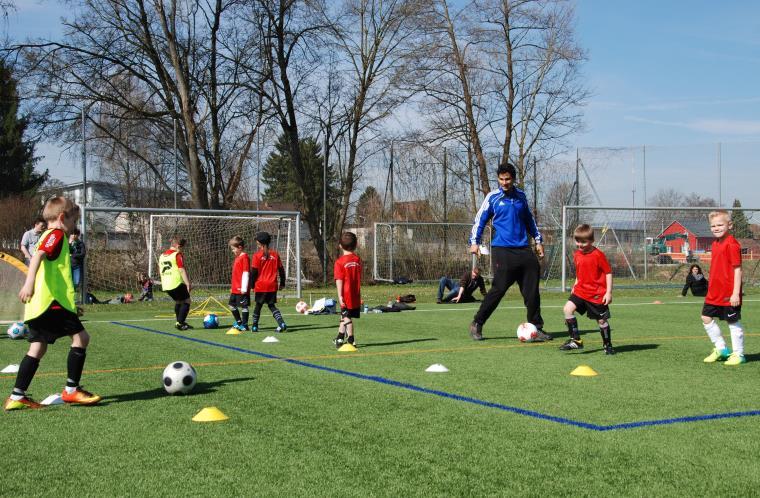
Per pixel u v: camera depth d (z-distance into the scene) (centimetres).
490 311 1028
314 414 533
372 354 871
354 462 412
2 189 4434
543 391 622
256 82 2808
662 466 402
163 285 1205
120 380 688
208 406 564
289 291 2358
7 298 1328
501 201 1011
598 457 420
